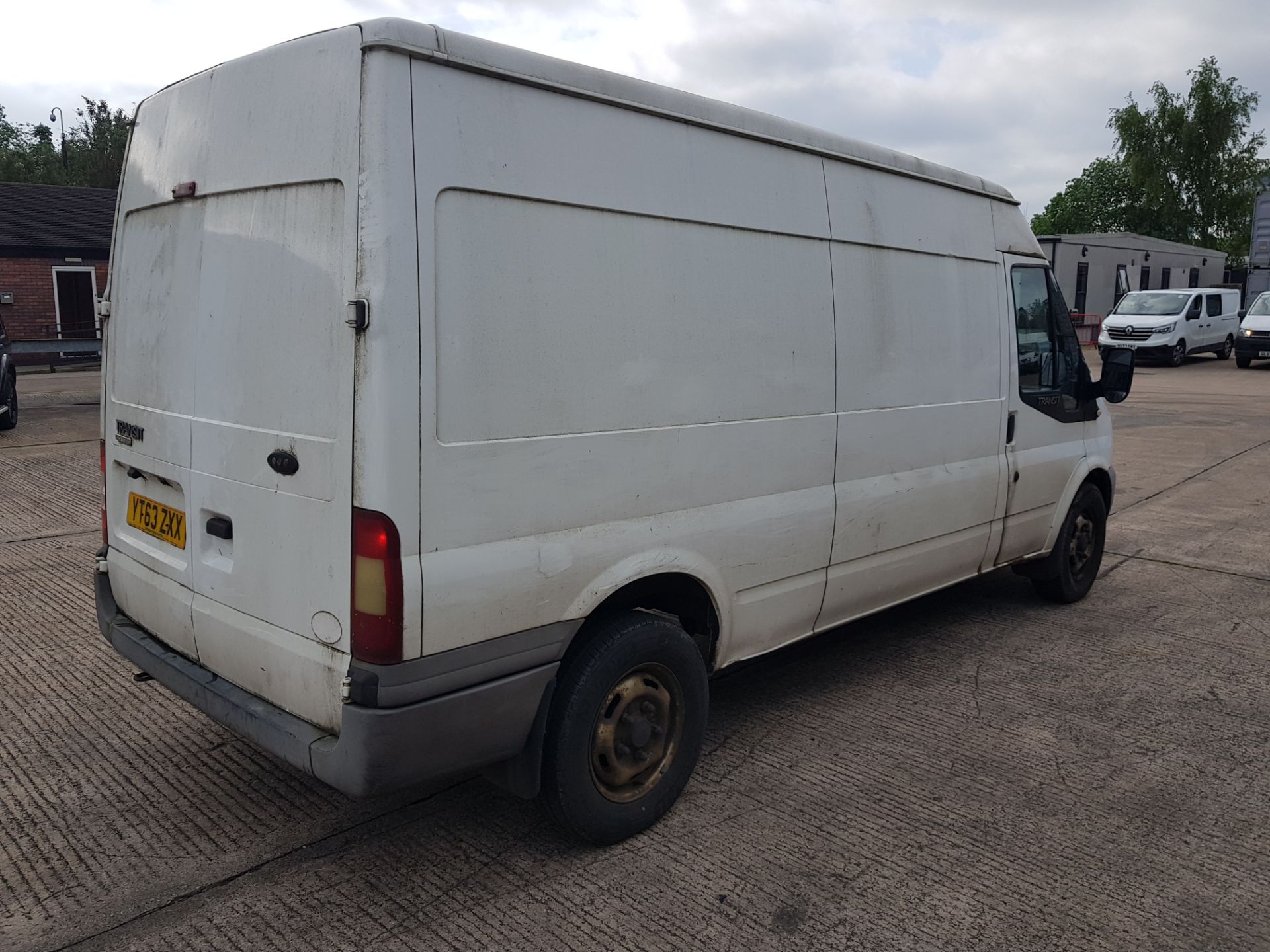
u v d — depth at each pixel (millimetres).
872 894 2910
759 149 3455
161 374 3211
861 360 3930
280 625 2803
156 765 3678
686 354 3199
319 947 2643
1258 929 2783
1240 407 16000
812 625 3973
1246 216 48844
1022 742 3975
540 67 2734
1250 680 4684
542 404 2781
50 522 7406
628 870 3027
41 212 26203
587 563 2939
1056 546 5523
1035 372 5098
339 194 2496
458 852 3123
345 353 2492
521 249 2699
